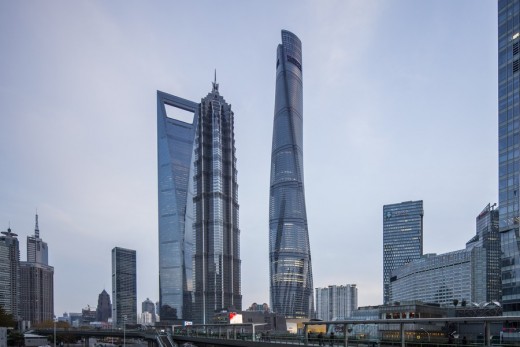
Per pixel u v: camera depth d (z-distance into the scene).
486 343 46.19
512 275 118.25
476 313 145.25
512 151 123.38
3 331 102.00
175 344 132.00
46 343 192.62
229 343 91.44
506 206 123.44
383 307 148.88
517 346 45.66
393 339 57.38
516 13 127.62
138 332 182.38
